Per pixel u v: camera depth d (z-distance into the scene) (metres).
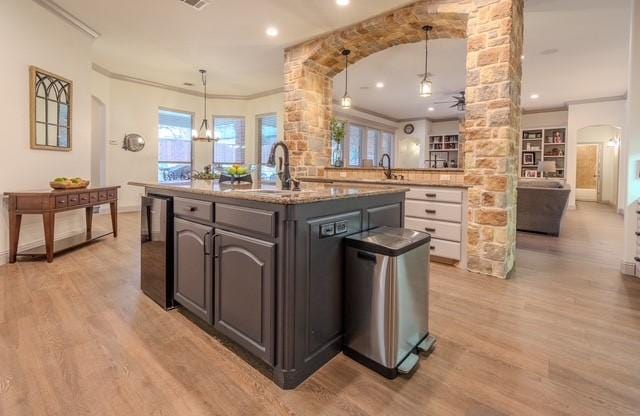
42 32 3.70
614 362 1.80
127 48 5.08
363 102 8.93
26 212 3.35
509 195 3.23
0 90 3.24
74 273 3.14
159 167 7.36
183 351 1.88
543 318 2.33
